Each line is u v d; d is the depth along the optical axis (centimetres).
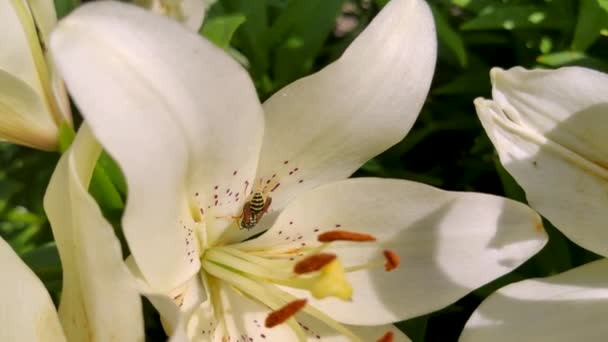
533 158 29
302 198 28
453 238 28
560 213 29
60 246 24
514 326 29
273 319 27
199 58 23
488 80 37
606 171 29
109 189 28
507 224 28
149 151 22
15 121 29
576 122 29
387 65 27
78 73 21
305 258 27
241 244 29
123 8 22
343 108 27
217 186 27
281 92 27
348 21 44
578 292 29
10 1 29
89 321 25
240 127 25
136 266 25
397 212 28
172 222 25
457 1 34
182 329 23
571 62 33
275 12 39
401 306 29
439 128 37
